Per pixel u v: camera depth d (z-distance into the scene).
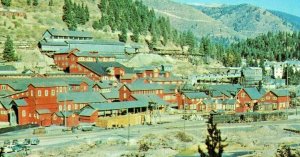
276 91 183.75
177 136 117.88
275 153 100.94
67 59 190.00
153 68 196.12
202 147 107.69
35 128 121.75
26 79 151.12
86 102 141.12
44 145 102.00
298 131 135.25
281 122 151.38
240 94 182.00
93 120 131.62
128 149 102.56
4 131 115.38
